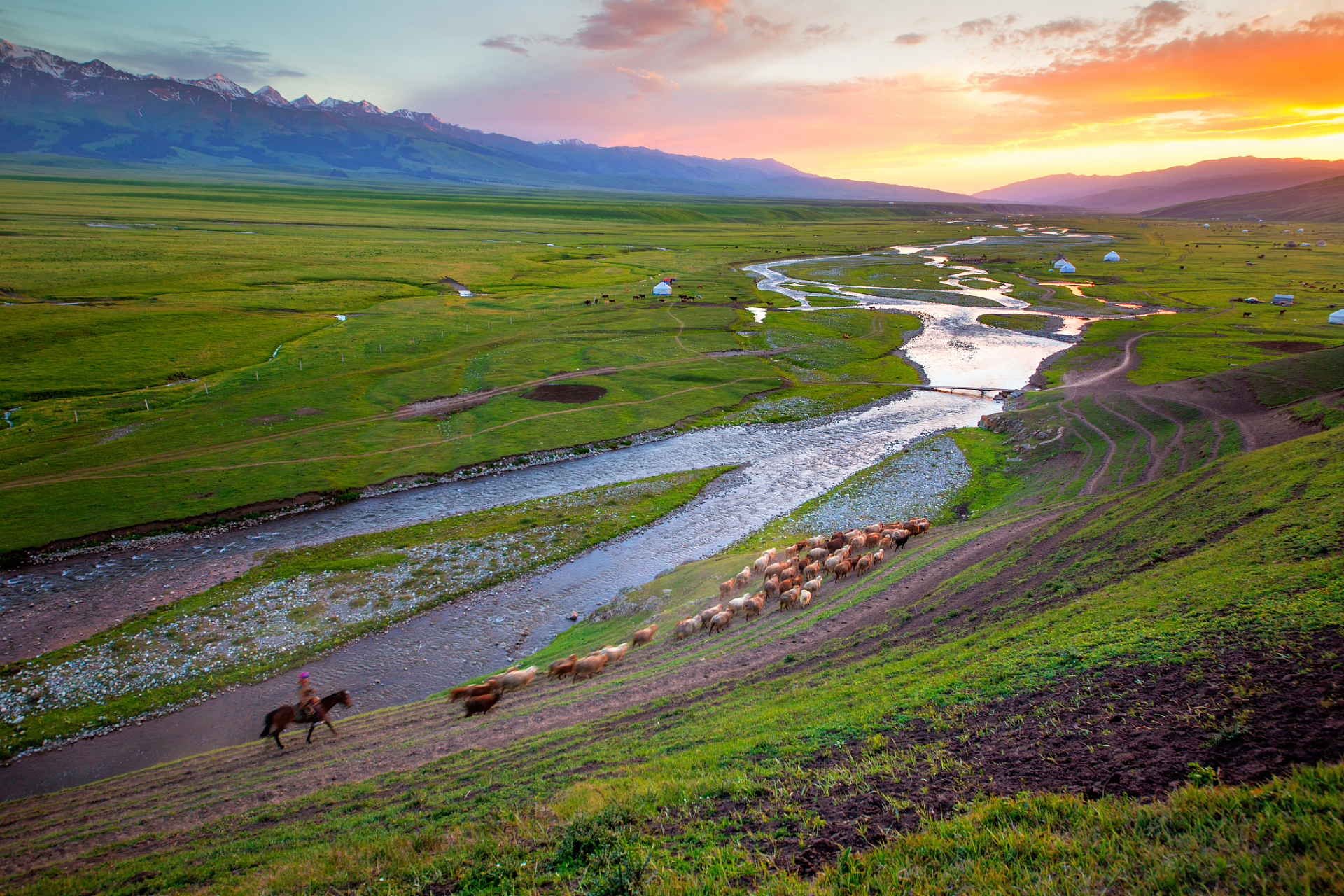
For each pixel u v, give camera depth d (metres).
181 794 22.92
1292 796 8.02
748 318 125.94
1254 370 64.50
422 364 91.00
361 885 11.92
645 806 12.60
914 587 29.94
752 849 10.29
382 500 55.88
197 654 35.75
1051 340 112.69
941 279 182.38
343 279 148.75
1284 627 13.38
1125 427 60.94
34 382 75.38
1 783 27.38
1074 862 8.15
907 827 9.92
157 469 56.84
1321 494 22.89
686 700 22.12
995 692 15.08
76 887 15.34
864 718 15.62
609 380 87.50
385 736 25.81
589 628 37.47
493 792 16.41
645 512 53.75
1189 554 22.59
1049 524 33.53
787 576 35.22
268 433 65.88
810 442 70.44
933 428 73.81
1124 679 13.56
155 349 89.94
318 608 40.12
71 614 38.84
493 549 47.56
